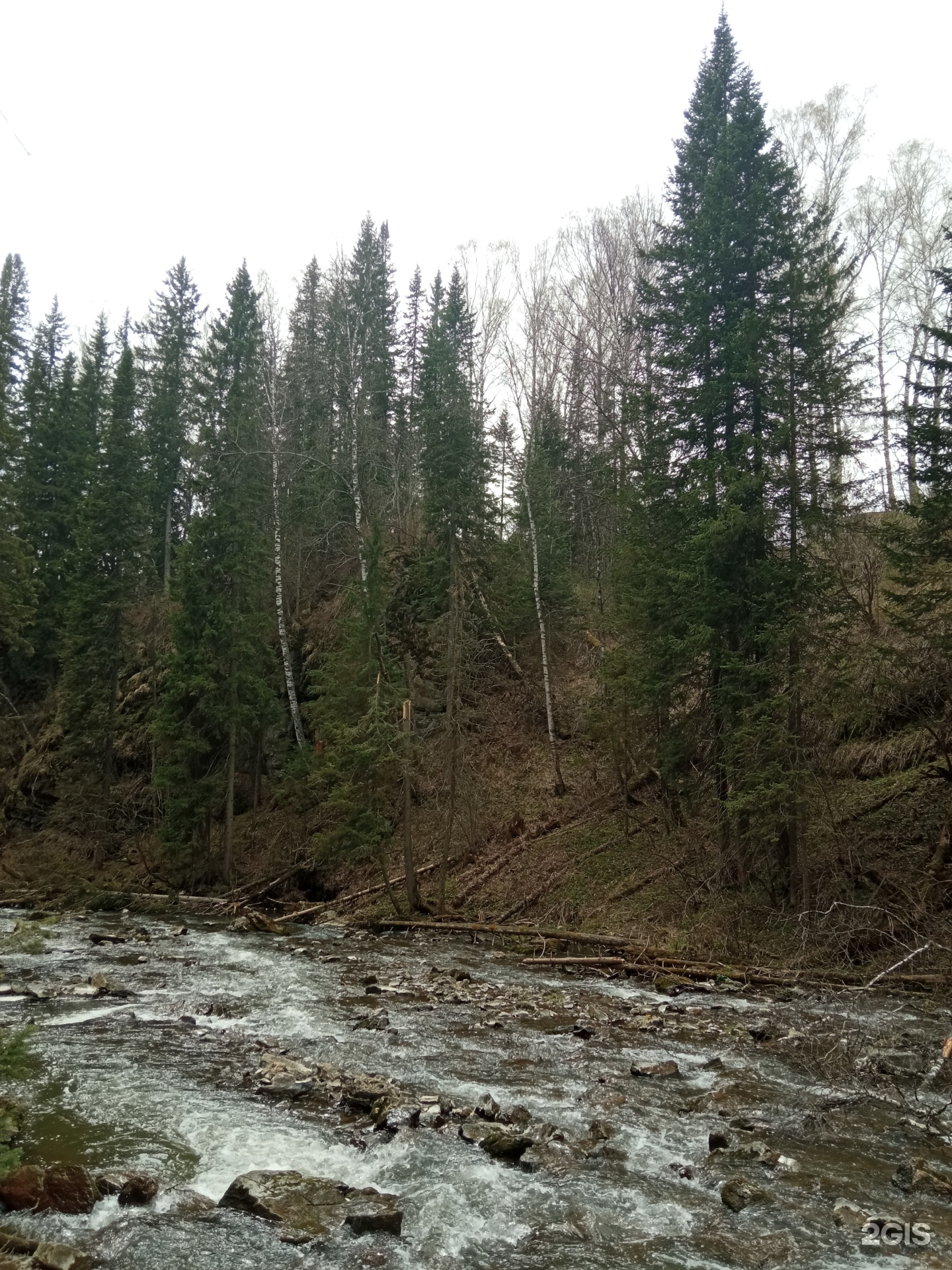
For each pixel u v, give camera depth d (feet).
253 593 108.27
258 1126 27.09
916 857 59.41
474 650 106.01
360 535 111.75
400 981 52.42
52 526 138.51
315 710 93.56
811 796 58.44
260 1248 19.60
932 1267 19.40
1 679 133.90
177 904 88.17
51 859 107.86
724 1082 32.94
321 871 92.38
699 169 80.74
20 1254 18.52
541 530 112.37
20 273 201.36
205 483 106.32
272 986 49.52
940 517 56.90
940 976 47.11
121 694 127.75
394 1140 26.14
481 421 121.49
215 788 96.53
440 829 90.68
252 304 137.90
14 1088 29.60
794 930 56.59
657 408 72.84
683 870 68.64
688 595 66.39
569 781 94.43
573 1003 47.47
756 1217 21.83
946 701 62.08
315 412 152.15
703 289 70.95
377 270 185.78
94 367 175.63
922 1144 26.99
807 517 60.85
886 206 125.80
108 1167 23.52
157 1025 39.22
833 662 59.16
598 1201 22.61
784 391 63.26
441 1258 19.26
